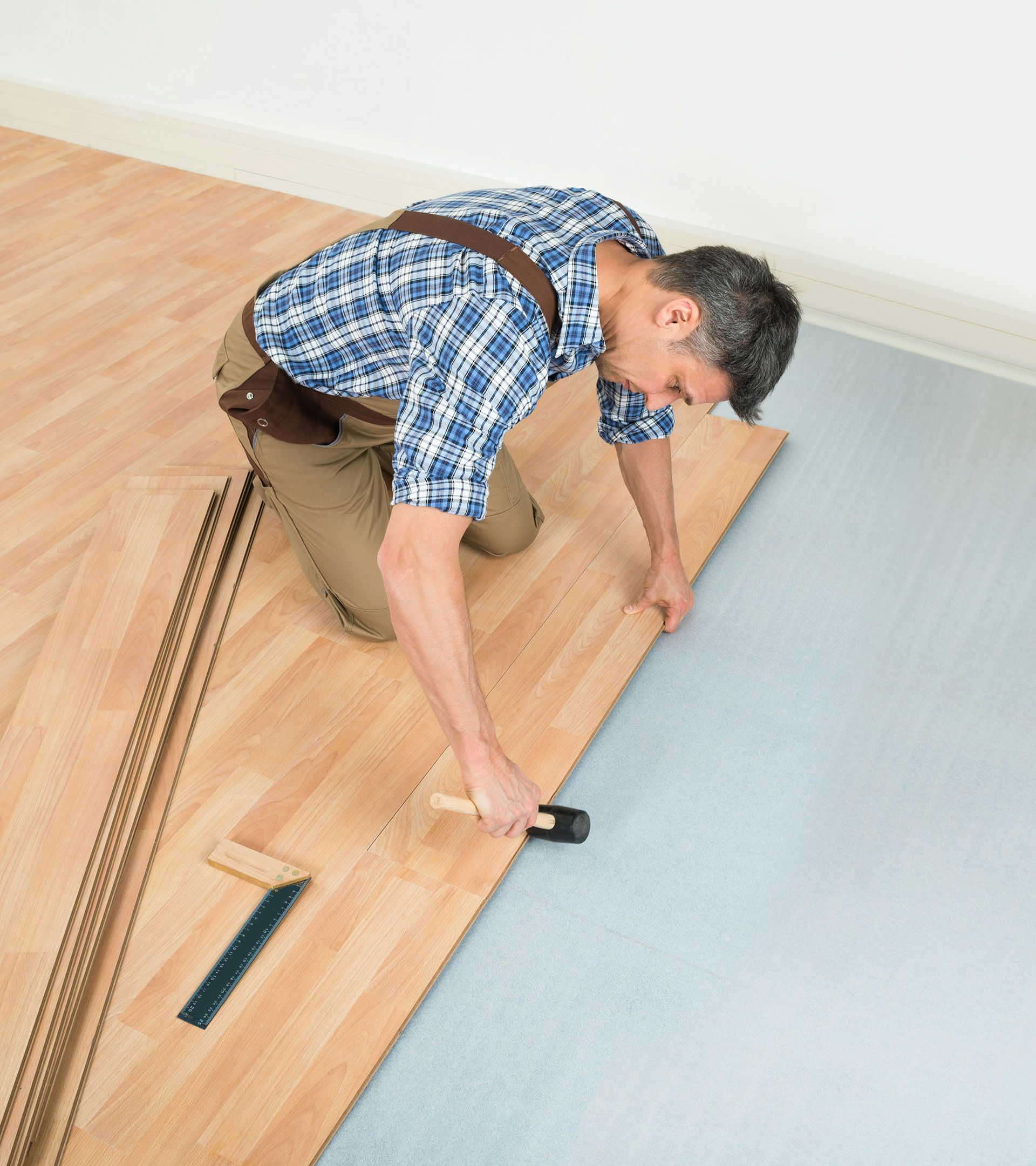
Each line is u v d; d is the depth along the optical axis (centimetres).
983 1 258
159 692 190
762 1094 147
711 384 134
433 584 128
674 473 256
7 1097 133
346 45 347
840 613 222
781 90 294
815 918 168
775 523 245
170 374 280
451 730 141
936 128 281
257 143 378
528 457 259
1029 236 287
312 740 189
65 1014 145
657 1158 140
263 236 353
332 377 157
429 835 174
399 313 135
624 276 132
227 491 231
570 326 130
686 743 194
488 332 124
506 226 130
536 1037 152
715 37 293
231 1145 136
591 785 186
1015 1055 153
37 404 267
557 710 195
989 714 202
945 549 240
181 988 152
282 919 160
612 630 212
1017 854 178
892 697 205
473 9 321
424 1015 153
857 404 288
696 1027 154
